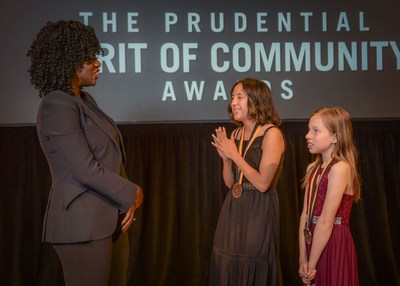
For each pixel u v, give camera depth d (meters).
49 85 1.98
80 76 2.03
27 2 3.52
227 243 2.63
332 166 2.34
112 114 3.63
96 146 1.99
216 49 3.68
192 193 3.73
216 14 3.67
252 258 2.57
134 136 3.67
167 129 3.68
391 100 3.75
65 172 1.98
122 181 1.99
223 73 3.69
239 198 2.63
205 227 3.77
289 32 3.70
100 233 1.99
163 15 3.64
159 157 3.69
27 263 3.66
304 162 3.77
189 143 3.71
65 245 1.98
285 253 3.80
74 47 1.97
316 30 3.71
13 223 3.61
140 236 3.74
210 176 3.76
